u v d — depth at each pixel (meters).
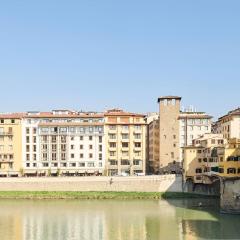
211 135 176.62
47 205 146.62
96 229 106.31
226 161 129.75
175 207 140.12
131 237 97.50
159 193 165.62
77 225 111.44
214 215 124.50
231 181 128.38
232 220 116.50
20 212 131.75
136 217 121.62
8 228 108.25
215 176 155.25
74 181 170.38
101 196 164.00
